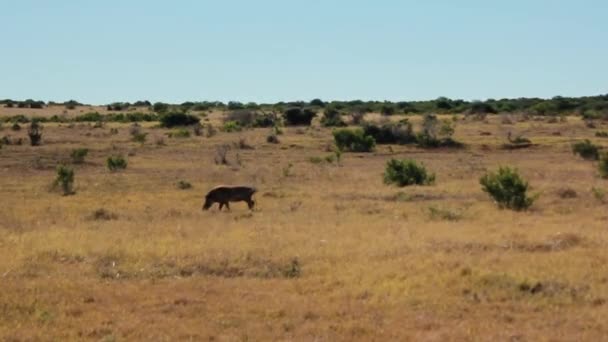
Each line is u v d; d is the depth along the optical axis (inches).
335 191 1422.2
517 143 2775.6
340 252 765.3
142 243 820.6
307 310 548.7
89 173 1872.5
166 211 1146.7
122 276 673.0
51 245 806.5
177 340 477.4
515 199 1149.1
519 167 2018.9
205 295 598.5
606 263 696.4
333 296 591.5
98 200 1298.0
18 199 1315.2
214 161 2220.7
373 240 838.5
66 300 576.4
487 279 625.3
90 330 495.2
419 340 478.3
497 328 502.6
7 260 725.3
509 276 630.5
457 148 2714.1
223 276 677.3
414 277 645.9
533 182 1605.6
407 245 800.3
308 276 668.7
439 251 767.1
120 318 526.6
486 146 2736.2
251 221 1023.6
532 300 573.3
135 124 4089.6
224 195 1173.7
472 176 1739.7
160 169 1966.0
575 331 495.2
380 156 2453.2
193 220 1039.6
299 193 1397.6
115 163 1957.4
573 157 2343.8
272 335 488.4
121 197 1346.0
